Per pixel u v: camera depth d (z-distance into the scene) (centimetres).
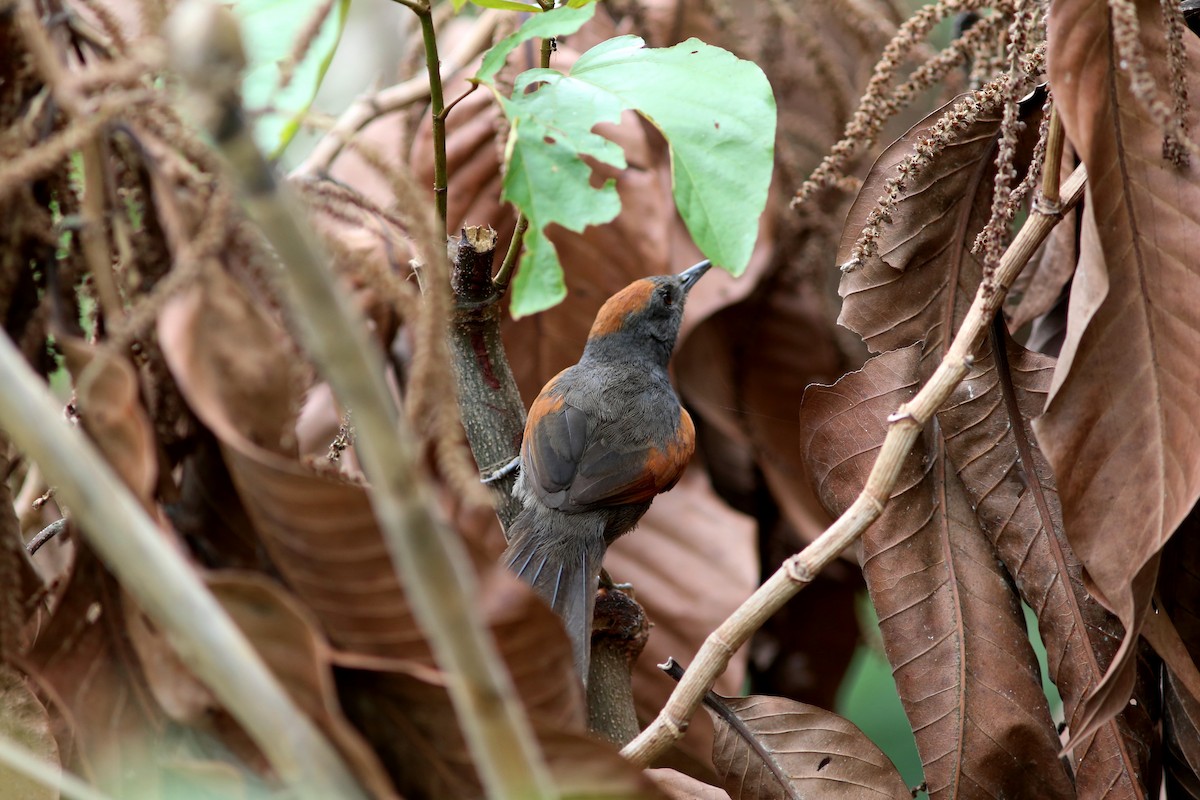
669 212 420
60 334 338
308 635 309
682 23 420
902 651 407
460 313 408
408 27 421
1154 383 403
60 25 355
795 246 423
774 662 425
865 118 408
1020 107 407
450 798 351
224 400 327
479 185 417
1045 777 406
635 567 420
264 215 212
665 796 346
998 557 407
